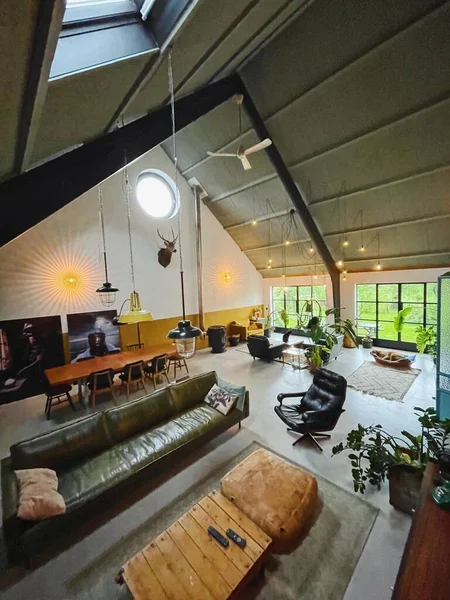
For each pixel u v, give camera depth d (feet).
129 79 7.75
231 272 29.89
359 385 16.93
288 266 29.86
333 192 18.49
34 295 17.49
